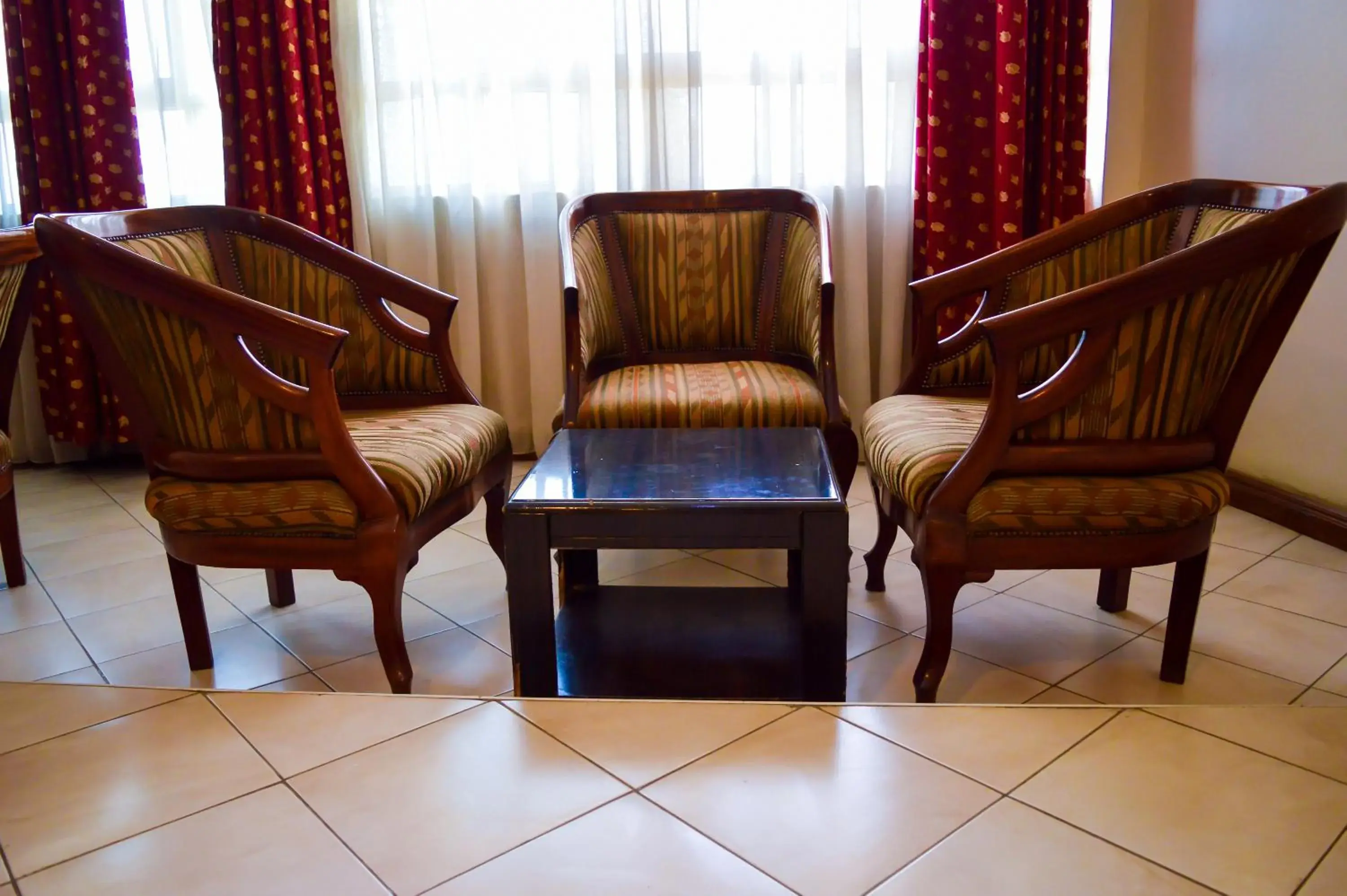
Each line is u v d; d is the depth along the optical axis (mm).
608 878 1110
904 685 1878
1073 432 1664
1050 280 2184
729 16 3213
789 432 2029
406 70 3303
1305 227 1547
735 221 2676
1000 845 1153
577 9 3232
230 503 1742
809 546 1542
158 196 3551
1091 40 3248
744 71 3242
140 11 3412
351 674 1978
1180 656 1836
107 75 3361
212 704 1519
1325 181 2490
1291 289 1646
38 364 3551
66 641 2150
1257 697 1793
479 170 3369
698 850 1151
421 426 2018
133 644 2131
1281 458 2734
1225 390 1710
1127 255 2156
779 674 1757
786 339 2609
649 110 3229
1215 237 1562
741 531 1549
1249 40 2713
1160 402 1651
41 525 3012
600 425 2191
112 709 1508
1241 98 2758
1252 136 2729
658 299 2680
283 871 1137
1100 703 1789
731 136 3287
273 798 1274
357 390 2312
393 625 1763
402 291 2270
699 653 1845
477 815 1226
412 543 1803
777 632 1933
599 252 2621
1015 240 3090
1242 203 1973
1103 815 1208
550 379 3451
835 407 2242
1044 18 3025
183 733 1438
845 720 1426
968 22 3084
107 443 3809
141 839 1201
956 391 2246
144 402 1807
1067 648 2018
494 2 3244
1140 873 1106
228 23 3236
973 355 2221
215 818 1236
